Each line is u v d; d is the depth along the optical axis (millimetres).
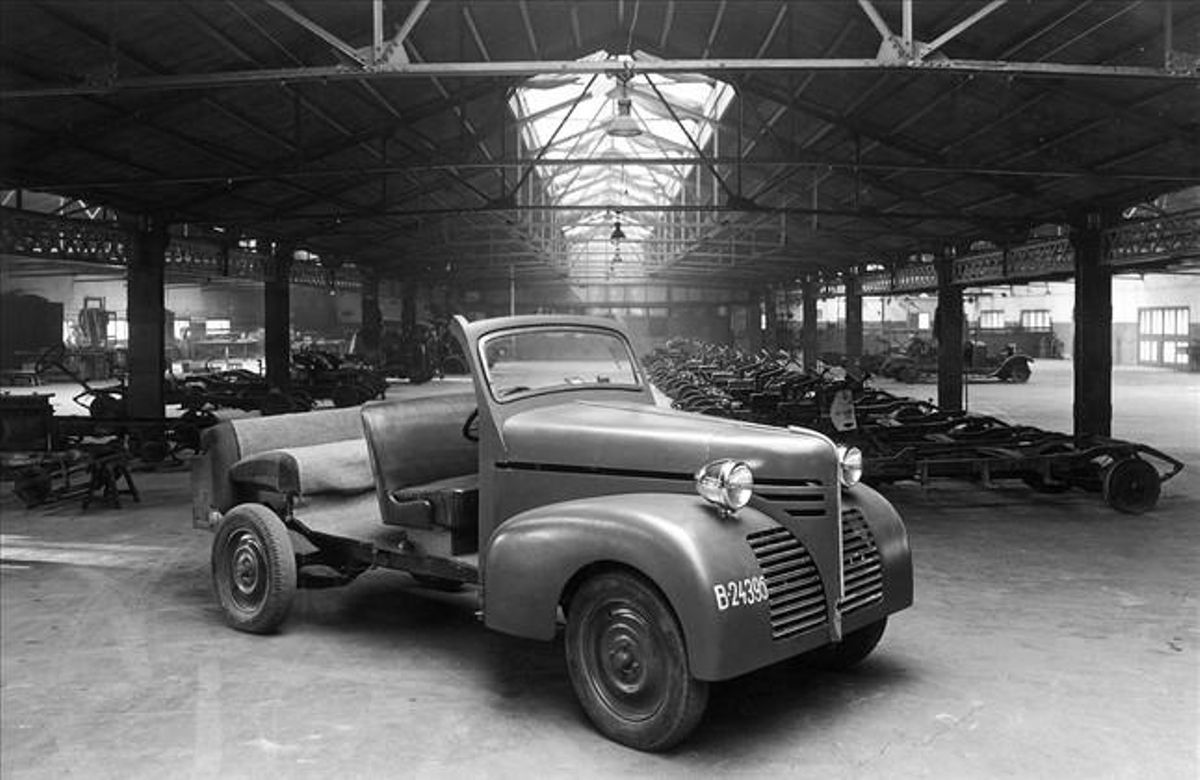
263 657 4574
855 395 12875
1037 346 41031
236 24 8414
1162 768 3287
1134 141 10000
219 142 11258
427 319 37125
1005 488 10164
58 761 3408
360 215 13938
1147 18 7539
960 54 9023
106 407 14938
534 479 4078
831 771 3281
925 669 4340
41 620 5207
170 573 6328
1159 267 13766
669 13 11133
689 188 23375
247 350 36906
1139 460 8648
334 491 5270
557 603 3619
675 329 43562
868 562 3971
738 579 3311
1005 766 3309
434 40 10570
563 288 42188
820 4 9242
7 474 8789
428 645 4762
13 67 8016
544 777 3256
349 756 3436
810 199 17406
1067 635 4855
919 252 19562
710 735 3602
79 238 12531
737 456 3680
